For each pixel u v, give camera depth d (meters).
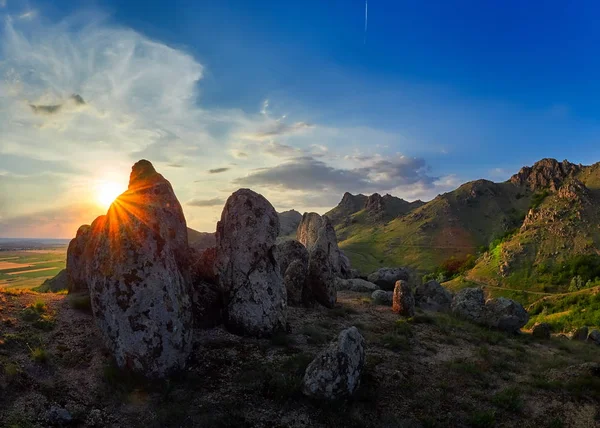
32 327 12.98
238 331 15.41
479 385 13.95
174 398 10.90
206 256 18.20
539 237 100.94
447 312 26.38
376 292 27.16
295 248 25.52
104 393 10.75
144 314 11.80
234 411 10.68
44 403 9.91
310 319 19.16
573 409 12.67
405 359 15.57
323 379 11.56
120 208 12.78
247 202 16.69
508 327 23.69
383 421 11.15
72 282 18.33
